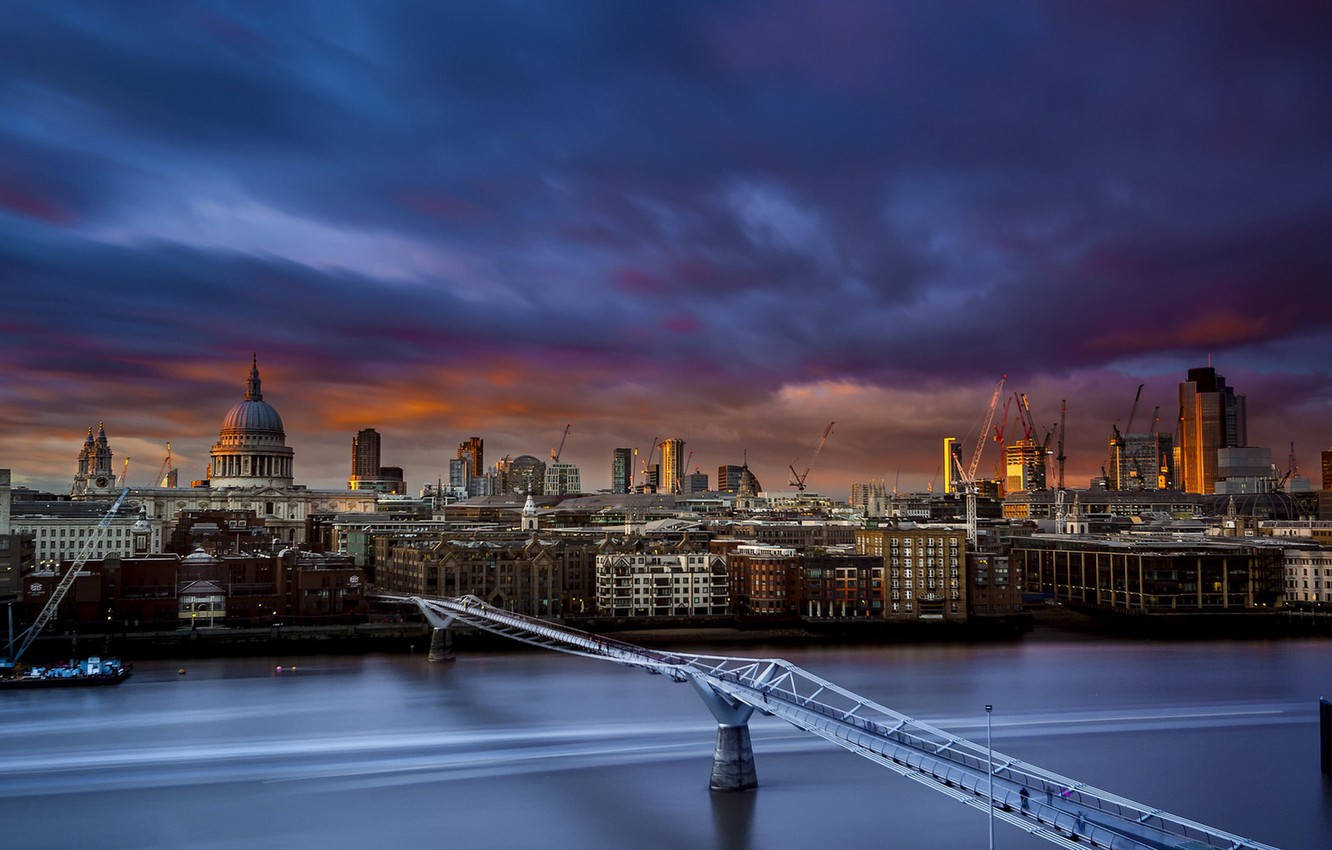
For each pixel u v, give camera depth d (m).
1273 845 134.00
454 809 146.88
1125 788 158.12
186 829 140.12
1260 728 195.38
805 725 132.88
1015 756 175.50
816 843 131.88
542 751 176.12
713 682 151.12
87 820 143.88
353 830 139.00
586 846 132.12
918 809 144.50
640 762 169.00
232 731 190.88
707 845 132.38
